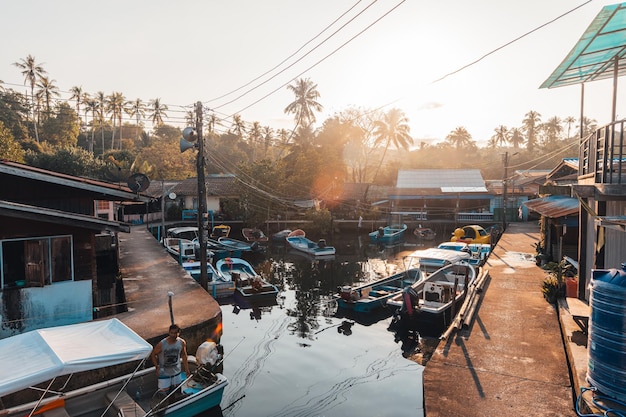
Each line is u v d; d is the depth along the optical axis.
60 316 12.43
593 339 7.50
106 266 19.73
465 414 7.69
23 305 11.87
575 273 15.19
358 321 16.45
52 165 46.72
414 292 14.82
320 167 45.78
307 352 13.23
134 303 14.60
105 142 82.62
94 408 9.12
